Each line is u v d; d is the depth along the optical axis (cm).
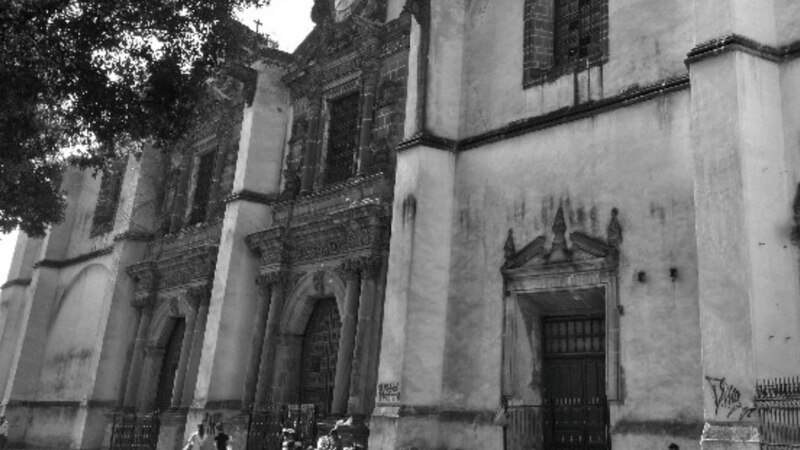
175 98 1555
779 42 1285
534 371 1602
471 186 1788
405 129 1891
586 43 1703
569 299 1550
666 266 1363
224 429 2248
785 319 1145
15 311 3912
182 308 2802
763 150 1205
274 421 2083
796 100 1239
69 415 3161
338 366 1970
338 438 1680
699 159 1234
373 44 2217
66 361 3366
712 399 1129
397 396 1641
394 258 1767
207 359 2350
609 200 1490
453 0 1966
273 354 2253
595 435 1481
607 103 1545
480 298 1688
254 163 2531
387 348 1711
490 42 1881
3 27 1273
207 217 2827
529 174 1662
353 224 2033
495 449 1547
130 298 3075
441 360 1708
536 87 1714
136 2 1426
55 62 1369
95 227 3550
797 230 1186
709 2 1286
